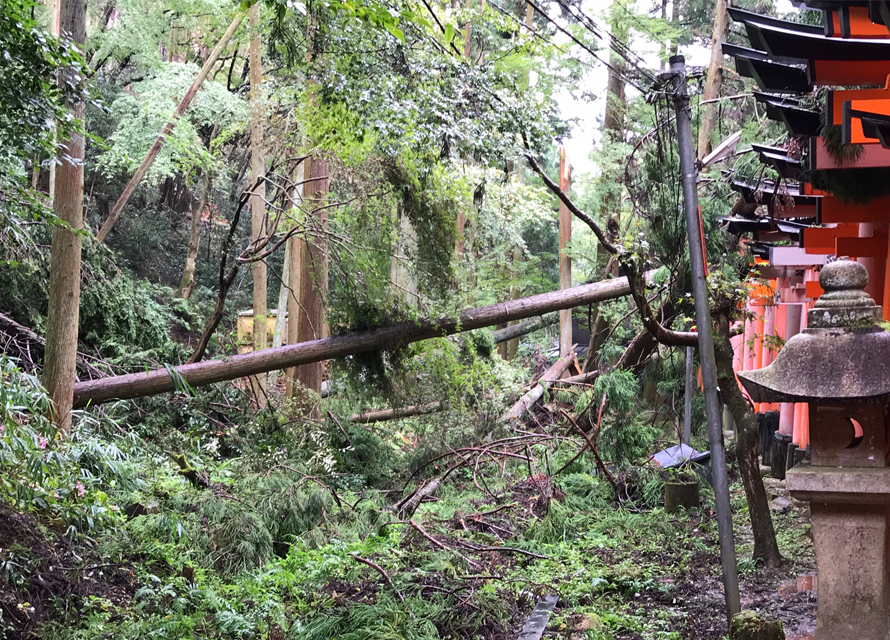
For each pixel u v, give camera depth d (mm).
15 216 6461
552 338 25047
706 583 6941
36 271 10461
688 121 6379
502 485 10867
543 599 6723
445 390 11531
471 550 8031
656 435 12547
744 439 7465
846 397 3232
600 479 11117
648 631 5820
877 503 3221
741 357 14266
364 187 10172
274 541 8102
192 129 13102
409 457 12156
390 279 10766
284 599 6664
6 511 5898
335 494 8969
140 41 16125
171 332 20750
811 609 5832
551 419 14266
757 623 3590
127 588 6031
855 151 5598
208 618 5898
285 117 10594
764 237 10211
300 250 13672
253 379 13461
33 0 5156
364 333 10938
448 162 9359
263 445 10883
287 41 8141
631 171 9312
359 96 8211
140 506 7480
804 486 3281
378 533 8477
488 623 6145
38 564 5578
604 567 7488
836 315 3410
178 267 25266
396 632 5691
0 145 5473
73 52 5406
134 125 14492
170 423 11445
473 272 11867
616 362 13578
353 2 5016
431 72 8188
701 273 6203
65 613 5320
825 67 4922
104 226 13664
